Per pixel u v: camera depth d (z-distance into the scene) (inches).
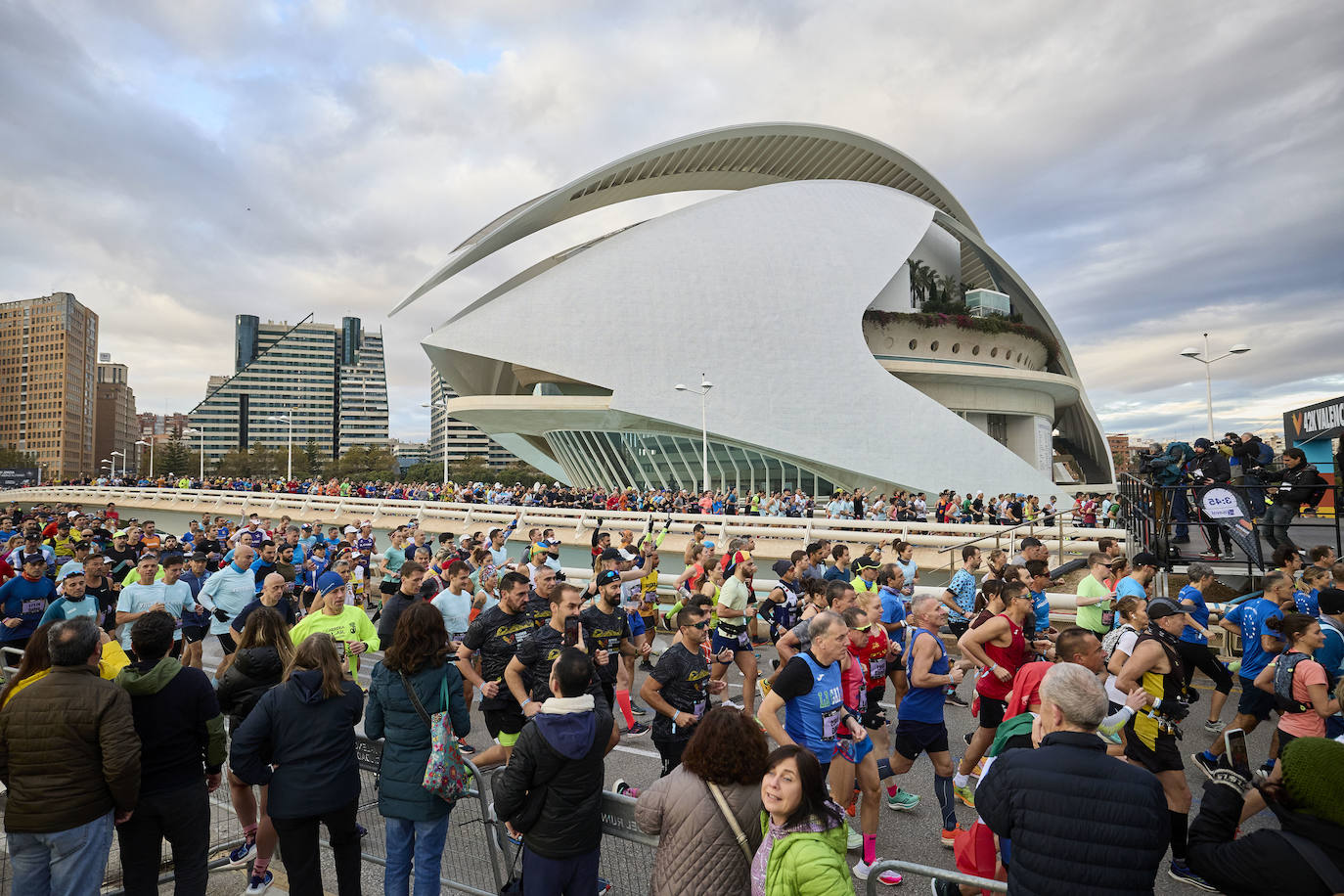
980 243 1852.9
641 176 1840.6
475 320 1545.3
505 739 235.0
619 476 1761.8
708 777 136.4
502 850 179.0
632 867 179.5
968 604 374.9
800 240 1710.1
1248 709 256.5
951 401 1825.8
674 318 1588.3
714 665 291.0
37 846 152.3
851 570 401.1
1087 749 121.8
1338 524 431.2
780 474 1672.0
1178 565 478.3
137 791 155.2
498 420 1585.9
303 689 164.4
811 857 120.0
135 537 496.1
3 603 346.6
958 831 218.2
